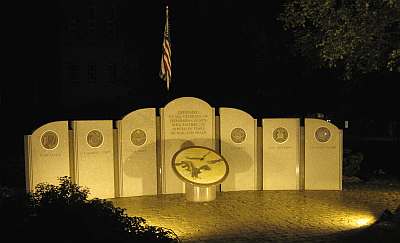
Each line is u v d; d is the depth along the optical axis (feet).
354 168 52.85
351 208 39.22
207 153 44.29
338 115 91.15
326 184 46.75
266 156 46.78
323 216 36.68
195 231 32.73
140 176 45.09
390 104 81.87
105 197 43.83
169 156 45.85
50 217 19.77
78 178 42.75
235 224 34.55
